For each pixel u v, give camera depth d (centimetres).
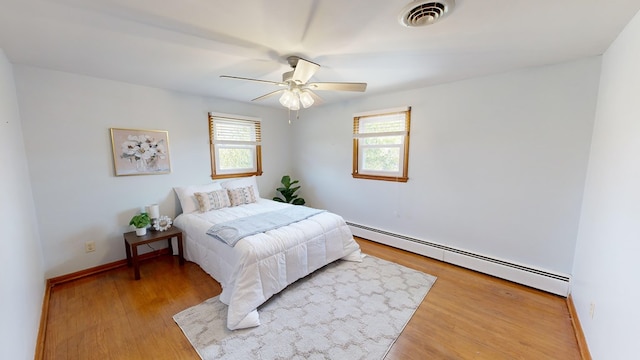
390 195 353
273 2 133
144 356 165
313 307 216
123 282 256
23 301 157
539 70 230
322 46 188
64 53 201
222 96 358
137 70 244
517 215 253
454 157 290
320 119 428
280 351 169
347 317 203
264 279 214
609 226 156
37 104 236
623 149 146
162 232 290
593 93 207
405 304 220
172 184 332
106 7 136
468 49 194
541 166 236
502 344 176
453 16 146
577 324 189
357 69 241
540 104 232
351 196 400
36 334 172
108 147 279
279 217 288
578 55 204
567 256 229
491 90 258
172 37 173
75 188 261
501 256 267
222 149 387
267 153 446
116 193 287
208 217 301
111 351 168
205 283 254
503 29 162
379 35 170
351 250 305
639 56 134
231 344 175
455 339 180
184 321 197
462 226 291
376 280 260
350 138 389
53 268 252
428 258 313
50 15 144
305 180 466
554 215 233
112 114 279
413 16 145
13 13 141
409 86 304
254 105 418
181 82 287
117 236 290
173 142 329
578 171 218
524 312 209
